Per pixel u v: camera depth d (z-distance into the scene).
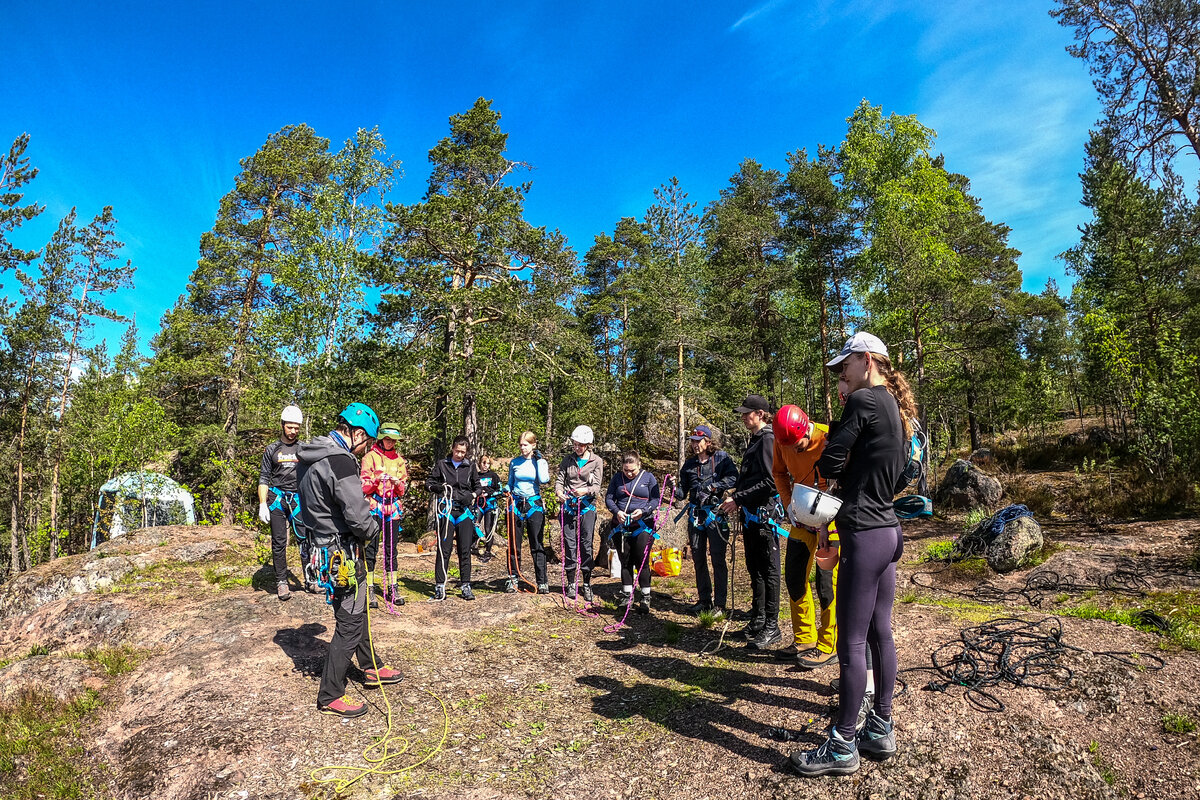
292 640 5.15
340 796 3.11
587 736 3.66
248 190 23.47
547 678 4.55
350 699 3.99
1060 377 24.08
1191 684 3.55
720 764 3.28
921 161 24.47
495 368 13.90
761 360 27.81
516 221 15.33
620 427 20.77
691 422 21.77
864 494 2.99
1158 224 16.66
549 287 15.25
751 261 25.19
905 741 3.24
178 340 24.64
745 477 5.13
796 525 4.13
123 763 3.63
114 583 6.95
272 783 3.21
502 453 15.17
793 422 3.50
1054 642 4.07
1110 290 19.16
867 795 2.92
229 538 8.41
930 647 4.20
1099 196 18.64
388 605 6.35
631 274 22.66
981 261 29.45
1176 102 12.77
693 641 5.33
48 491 26.48
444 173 17.36
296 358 13.17
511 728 3.76
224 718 3.87
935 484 18.75
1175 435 12.92
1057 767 3.00
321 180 21.53
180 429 21.44
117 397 21.94
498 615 6.12
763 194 27.88
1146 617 4.84
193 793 3.20
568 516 6.87
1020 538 8.07
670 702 4.04
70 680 4.84
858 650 3.01
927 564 8.85
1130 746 3.14
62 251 25.67
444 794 3.11
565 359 16.20
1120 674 3.65
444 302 13.81
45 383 25.72
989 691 3.60
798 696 3.96
